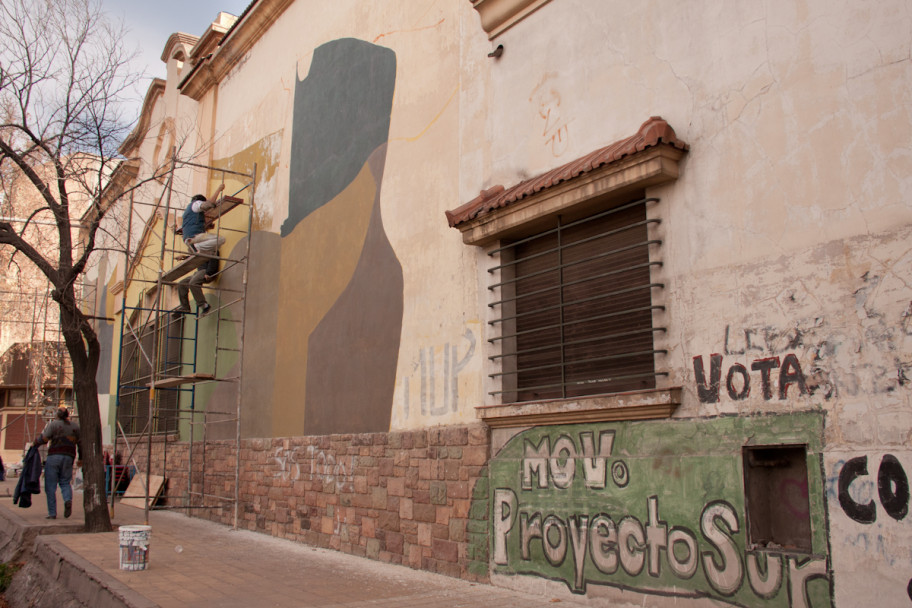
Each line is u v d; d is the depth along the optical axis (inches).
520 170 299.0
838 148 194.4
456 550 302.0
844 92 194.7
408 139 372.5
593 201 257.3
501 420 284.2
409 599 258.5
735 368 211.3
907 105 181.6
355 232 406.6
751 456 207.2
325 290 428.8
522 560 270.8
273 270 493.0
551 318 281.3
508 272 301.6
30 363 1079.6
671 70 242.1
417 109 368.8
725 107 223.5
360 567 329.4
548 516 262.1
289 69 511.2
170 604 245.4
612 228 260.7
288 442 441.7
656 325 235.5
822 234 195.2
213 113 633.0
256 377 495.2
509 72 311.1
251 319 513.3
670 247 234.5
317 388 421.7
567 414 255.1
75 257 992.9
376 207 390.6
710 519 210.5
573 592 248.8
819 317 193.2
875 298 182.4
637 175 236.2
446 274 331.9
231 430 520.7
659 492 225.3
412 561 326.6
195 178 641.6
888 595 171.2
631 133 253.1
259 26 557.3
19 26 424.8
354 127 422.0
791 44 208.4
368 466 364.8
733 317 213.8
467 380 310.3
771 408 201.0
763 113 213.0
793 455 201.2
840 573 180.1
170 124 733.9
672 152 231.5
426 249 347.6
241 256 540.1
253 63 571.5
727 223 218.7
